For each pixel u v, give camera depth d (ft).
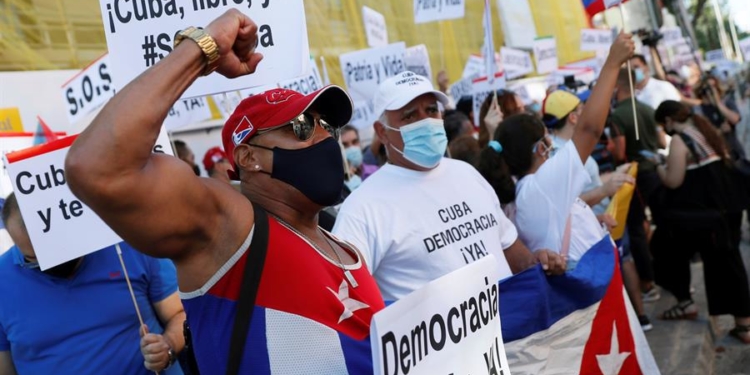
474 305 7.68
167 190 5.63
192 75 5.82
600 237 14.47
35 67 17.93
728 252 21.02
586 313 12.48
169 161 5.78
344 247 7.17
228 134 6.70
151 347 10.61
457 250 10.87
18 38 17.66
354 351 6.20
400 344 6.31
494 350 8.16
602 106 12.42
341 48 27.50
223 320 6.03
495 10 40.40
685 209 21.24
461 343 7.34
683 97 37.50
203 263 6.07
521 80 39.22
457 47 36.22
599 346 12.71
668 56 56.39
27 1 17.89
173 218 5.71
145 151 5.44
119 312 10.91
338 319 6.21
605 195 16.35
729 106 36.19
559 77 37.63
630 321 13.44
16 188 9.89
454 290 7.29
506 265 11.52
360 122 22.57
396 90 10.92
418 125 10.87
